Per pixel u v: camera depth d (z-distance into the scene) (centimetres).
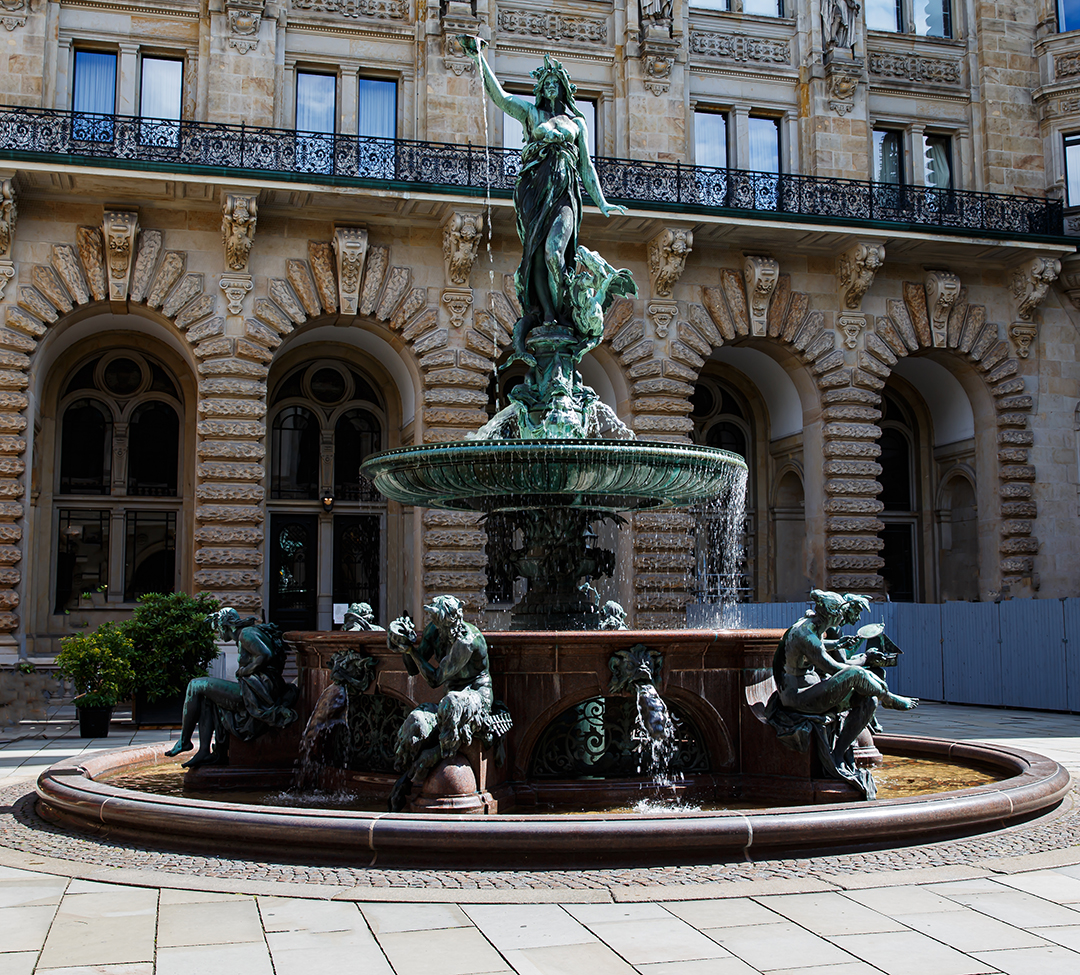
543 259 1139
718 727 892
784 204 2692
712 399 3100
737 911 572
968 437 2975
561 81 1167
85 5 2444
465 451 948
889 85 2936
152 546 2717
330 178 2302
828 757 855
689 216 2481
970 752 1088
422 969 483
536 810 829
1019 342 2838
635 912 570
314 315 2408
